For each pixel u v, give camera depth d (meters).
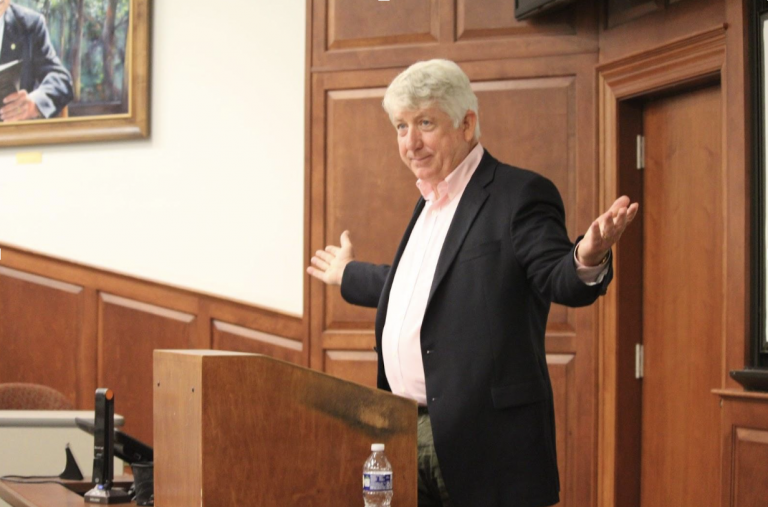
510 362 2.88
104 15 8.09
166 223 7.84
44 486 3.68
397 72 6.48
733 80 4.86
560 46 6.05
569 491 5.89
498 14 6.23
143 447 3.54
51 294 8.17
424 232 3.19
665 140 5.70
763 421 4.24
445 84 3.03
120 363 7.89
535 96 6.11
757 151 4.73
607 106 5.86
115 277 7.95
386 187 6.50
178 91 7.82
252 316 7.31
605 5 5.93
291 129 7.29
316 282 6.67
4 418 4.79
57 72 8.26
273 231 7.34
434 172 3.10
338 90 6.64
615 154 5.80
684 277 5.53
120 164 8.07
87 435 4.89
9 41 8.45
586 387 5.86
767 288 4.65
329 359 6.64
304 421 2.51
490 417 2.86
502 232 2.93
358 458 2.59
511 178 3.01
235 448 2.40
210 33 7.68
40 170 8.38
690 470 5.43
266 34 7.43
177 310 7.70
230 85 7.58
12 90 8.41
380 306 3.23
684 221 5.54
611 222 2.41
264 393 2.45
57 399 5.90
